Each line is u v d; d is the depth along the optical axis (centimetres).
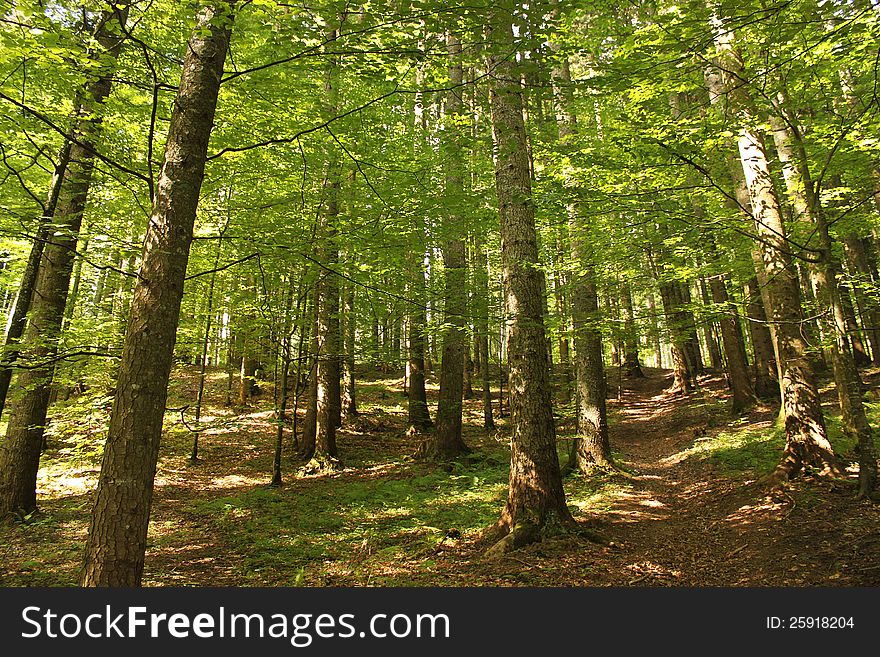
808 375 744
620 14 685
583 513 770
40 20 395
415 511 852
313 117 619
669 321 1380
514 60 472
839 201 816
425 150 963
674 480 976
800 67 526
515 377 696
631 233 827
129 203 715
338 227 806
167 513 874
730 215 629
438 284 1087
